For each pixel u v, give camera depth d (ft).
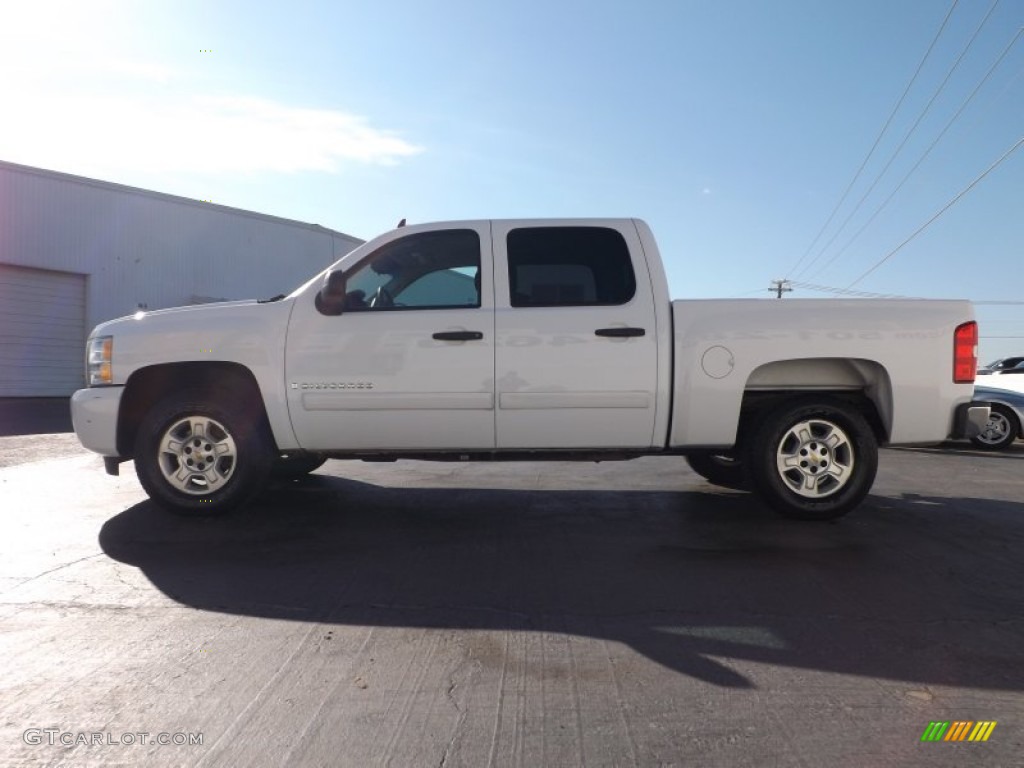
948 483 25.67
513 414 17.57
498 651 11.21
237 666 10.66
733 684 10.18
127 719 9.22
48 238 66.95
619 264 18.04
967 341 17.97
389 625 12.19
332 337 17.65
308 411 17.75
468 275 18.17
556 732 8.98
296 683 10.18
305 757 8.44
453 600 13.32
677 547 16.58
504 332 17.51
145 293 74.13
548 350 17.43
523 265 18.11
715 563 15.42
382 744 8.71
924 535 17.70
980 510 20.57
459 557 15.83
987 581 14.38
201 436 18.24
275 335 17.78
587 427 17.69
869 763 8.37
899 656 11.07
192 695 9.81
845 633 11.89
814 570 14.98
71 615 12.52
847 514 19.24
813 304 17.90
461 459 18.51
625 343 17.46
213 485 18.21
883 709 9.53
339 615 12.61
